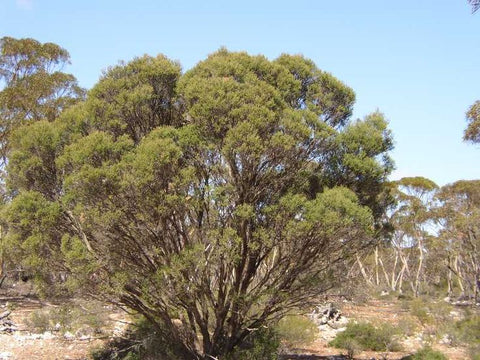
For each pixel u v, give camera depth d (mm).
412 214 41188
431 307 22016
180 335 12031
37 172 11102
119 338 13312
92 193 9828
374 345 16828
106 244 10391
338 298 12977
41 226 10250
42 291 11469
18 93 25438
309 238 10492
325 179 11422
